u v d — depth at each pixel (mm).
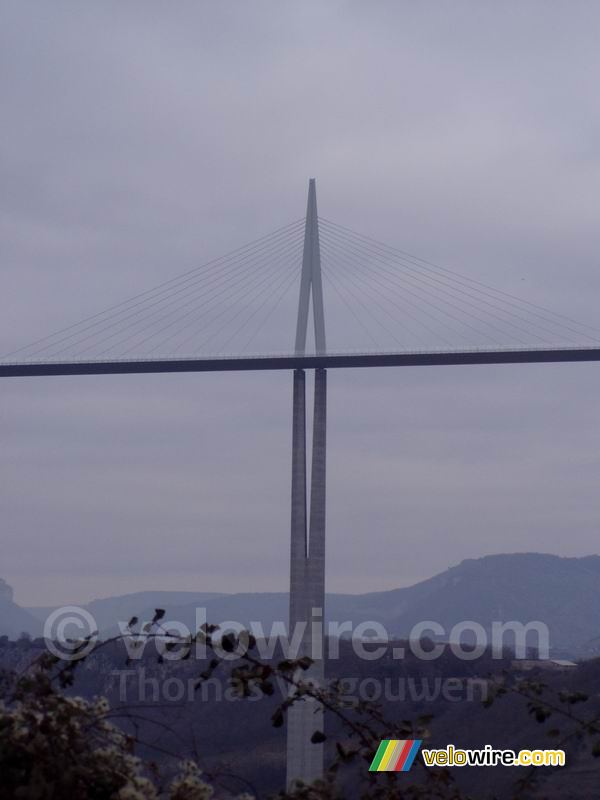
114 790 6020
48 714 6336
